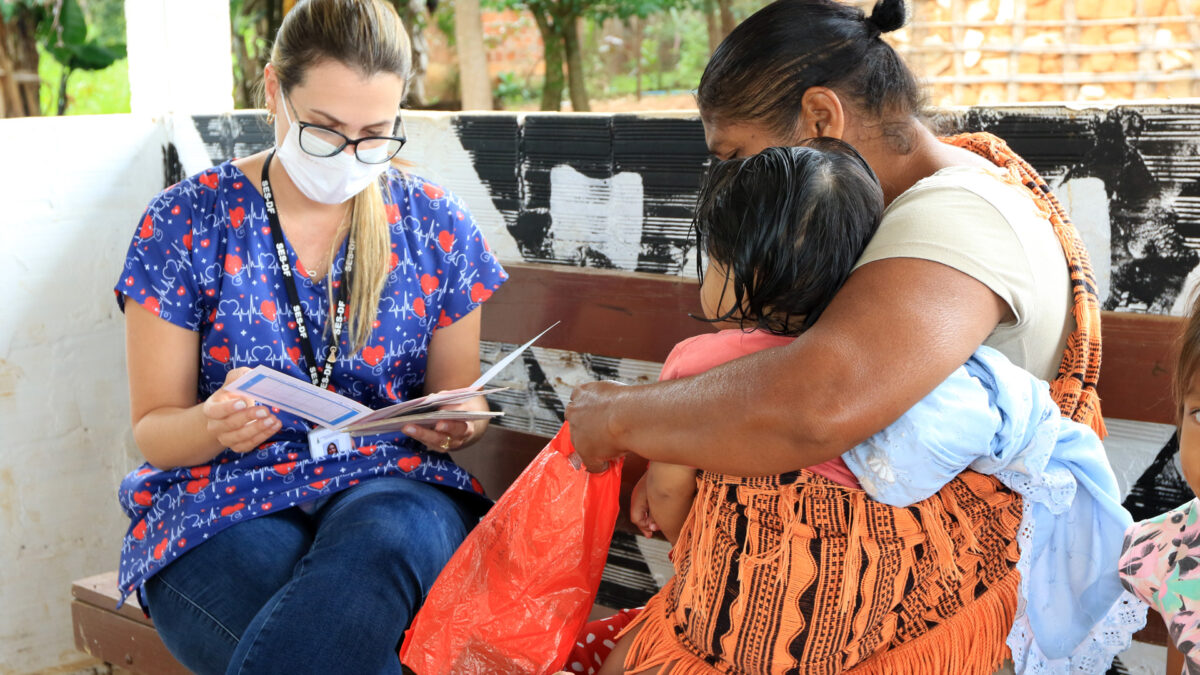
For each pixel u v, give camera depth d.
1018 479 1.38
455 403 1.83
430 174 2.41
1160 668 1.83
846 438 1.26
